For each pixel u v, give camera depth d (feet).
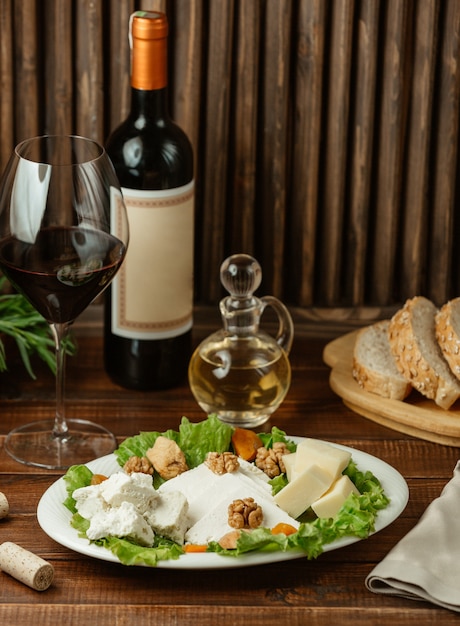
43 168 4.24
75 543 3.86
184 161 4.85
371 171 5.69
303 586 3.92
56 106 5.51
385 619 3.78
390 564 3.87
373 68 5.41
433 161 5.65
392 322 5.11
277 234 5.69
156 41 4.65
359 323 5.81
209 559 3.79
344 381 5.13
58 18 5.31
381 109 5.52
